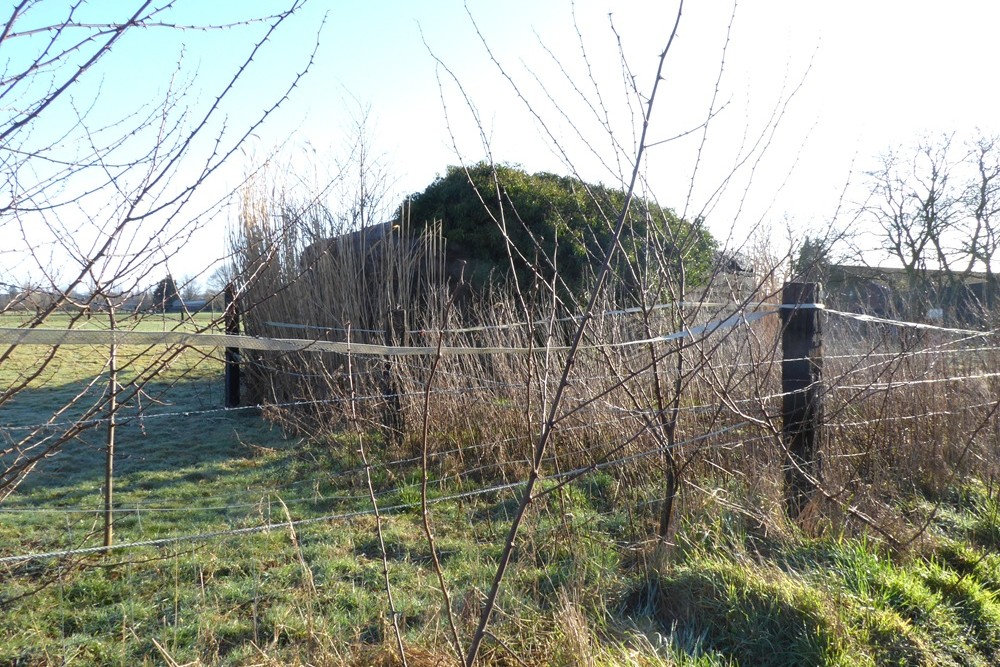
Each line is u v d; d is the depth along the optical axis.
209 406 10.25
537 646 3.44
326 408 7.64
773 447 4.98
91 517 5.23
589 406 5.66
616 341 5.68
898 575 4.21
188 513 5.42
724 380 5.21
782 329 4.79
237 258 8.41
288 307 9.22
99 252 2.59
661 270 4.39
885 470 5.52
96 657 3.40
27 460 3.02
